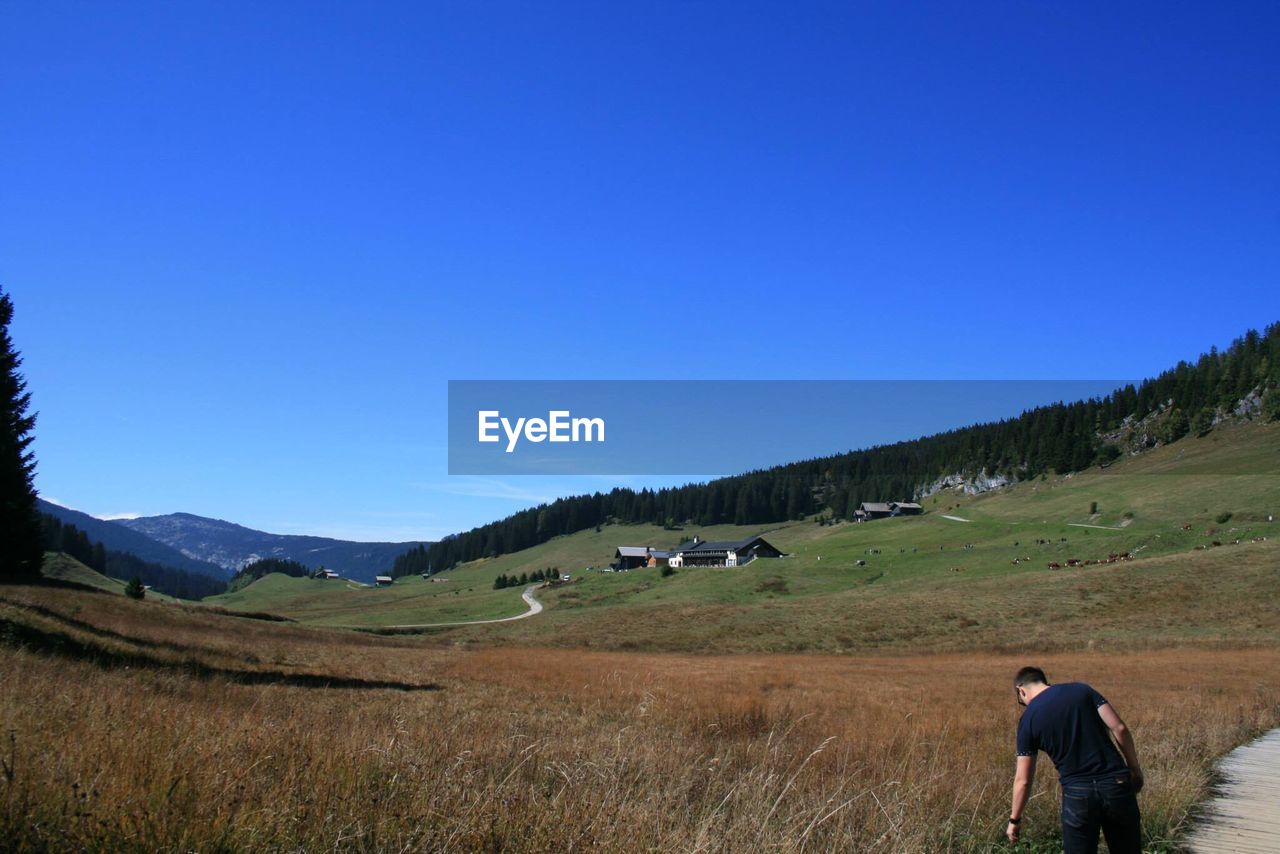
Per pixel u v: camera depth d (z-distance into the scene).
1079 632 63.31
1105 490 155.00
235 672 25.73
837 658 57.16
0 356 53.75
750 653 66.75
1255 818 9.75
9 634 20.59
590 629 88.19
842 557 132.50
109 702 8.80
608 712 18.73
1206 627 59.94
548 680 30.78
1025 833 8.12
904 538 149.50
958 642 64.44
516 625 99.06
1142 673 37.75
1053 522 139.50
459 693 24.33
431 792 5.94
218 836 4.57
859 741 12.77
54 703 8.57
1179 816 9.47
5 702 8.10
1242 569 74.94
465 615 126.69
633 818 5.84
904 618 76.06
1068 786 5.88
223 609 88.12
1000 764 11.25
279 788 5.46
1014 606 75.19
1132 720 18.39
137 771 5.34
